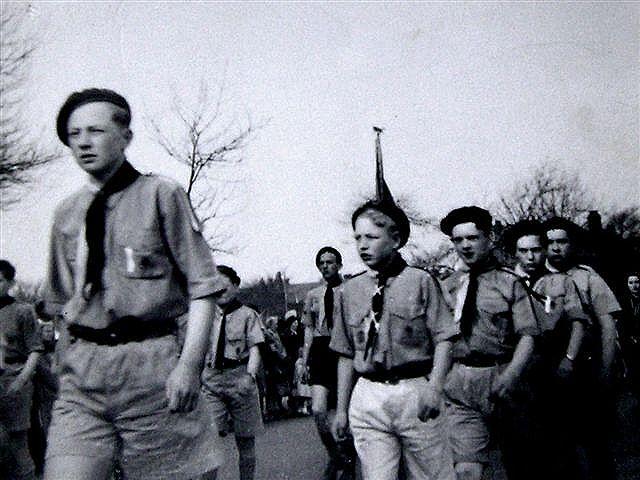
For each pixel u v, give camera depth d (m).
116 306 2.27
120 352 2.27
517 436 3.96
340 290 3.57
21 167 10.67
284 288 30.88
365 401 3.43
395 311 3.38
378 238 3.43
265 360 11.95
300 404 12.23
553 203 19.97
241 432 5.85
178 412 2.23
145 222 2.28
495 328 4.08
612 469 4.33
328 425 5.36
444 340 3.36
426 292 3.38
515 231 4.87
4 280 5.36
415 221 17.11
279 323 13.19
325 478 5.37
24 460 5.30
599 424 4.23
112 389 2.27
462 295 4.18
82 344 2.30
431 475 3.40
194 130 11.17
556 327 4.29
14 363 5.37
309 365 5.58
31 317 5.31
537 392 4.00
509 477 4.04
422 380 3.40
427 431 3.38
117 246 2.28
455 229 4.21
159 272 2.30
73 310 2.31
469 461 4.12
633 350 7.25
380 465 3.41
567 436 4.00
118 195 2.31
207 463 2.36
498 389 3.97
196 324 2.26
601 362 4.41
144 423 2.28
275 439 8.87
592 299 4.50
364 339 3.44
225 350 5.81
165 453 2.30
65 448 2.29
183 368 2.23
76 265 2.35
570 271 4.65
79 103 2.34
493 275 4.13
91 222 2.29
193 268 2.30
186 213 2.31
